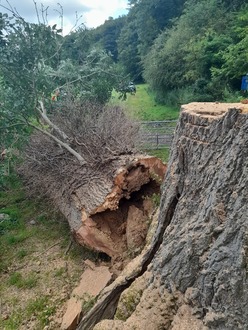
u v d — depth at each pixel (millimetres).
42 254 5574
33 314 4324
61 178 6035
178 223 3016
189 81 15266
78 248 5625
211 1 17031
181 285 2781
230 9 16203
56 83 8250
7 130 6742
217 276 2422
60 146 6730
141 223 5098
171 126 11734
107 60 9125
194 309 2600
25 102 6684
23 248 5785
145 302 2951
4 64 6551
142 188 5574
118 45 27734
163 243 3146
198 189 2879
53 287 4770
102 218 5242
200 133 2906
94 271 4777
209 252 2537
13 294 4723
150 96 19094
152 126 11883
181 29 17156
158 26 23141
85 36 10109
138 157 5355
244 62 11477
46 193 6480
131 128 7168
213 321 2400
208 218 2633
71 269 5133
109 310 3602
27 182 7332
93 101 8461
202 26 16188
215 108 3209
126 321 2932
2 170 6863
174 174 3314
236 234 2332
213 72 12758
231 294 2324
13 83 6691
